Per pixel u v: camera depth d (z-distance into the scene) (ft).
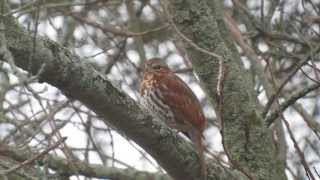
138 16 52.90
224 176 29.25
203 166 28.30
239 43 40.55
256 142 33.27
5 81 34.32
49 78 25.46
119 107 26.27
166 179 31.86
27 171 30.89
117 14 54.54
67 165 31.60
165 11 35.06
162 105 39.63
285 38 46.14
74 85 25.66
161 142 27.27
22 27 25.05
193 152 28.19
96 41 48.60
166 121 39.78
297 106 42.80
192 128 39.17
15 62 25.16
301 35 39.58
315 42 47.06
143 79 40.86
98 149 38.91
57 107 37.86
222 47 34.40
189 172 28.30
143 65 46.32
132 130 26.86
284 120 30.45
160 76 40.19
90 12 52.95
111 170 31.89
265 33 45.83
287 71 49.70
